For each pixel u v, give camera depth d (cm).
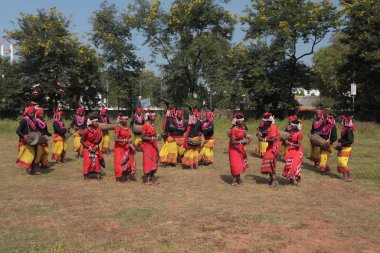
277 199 905
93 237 652
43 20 3609
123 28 4081
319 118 1312
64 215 771
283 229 697
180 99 4181
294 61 3897
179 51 3844
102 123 1603
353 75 3641
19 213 781
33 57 3569
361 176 1159
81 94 3956
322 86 5247
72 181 1092
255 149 1667
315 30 3647
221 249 606
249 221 737
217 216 768
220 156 1602
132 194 945
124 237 653
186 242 633
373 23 3316
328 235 671
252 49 3778
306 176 1183
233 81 3938
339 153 1123
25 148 1169
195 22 3959
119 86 4125
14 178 1125
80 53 3634
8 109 3775
